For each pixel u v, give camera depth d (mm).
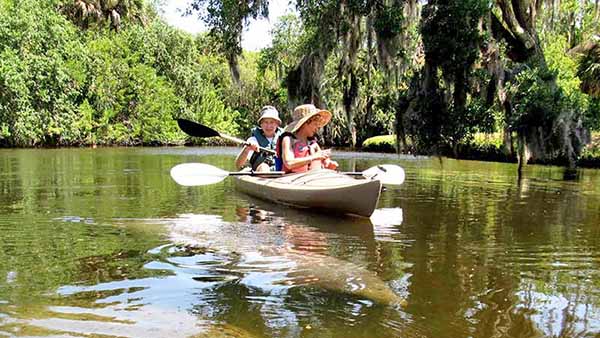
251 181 6320
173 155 17984
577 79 16703
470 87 11258
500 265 3176
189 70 31594
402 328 2160
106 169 10602
